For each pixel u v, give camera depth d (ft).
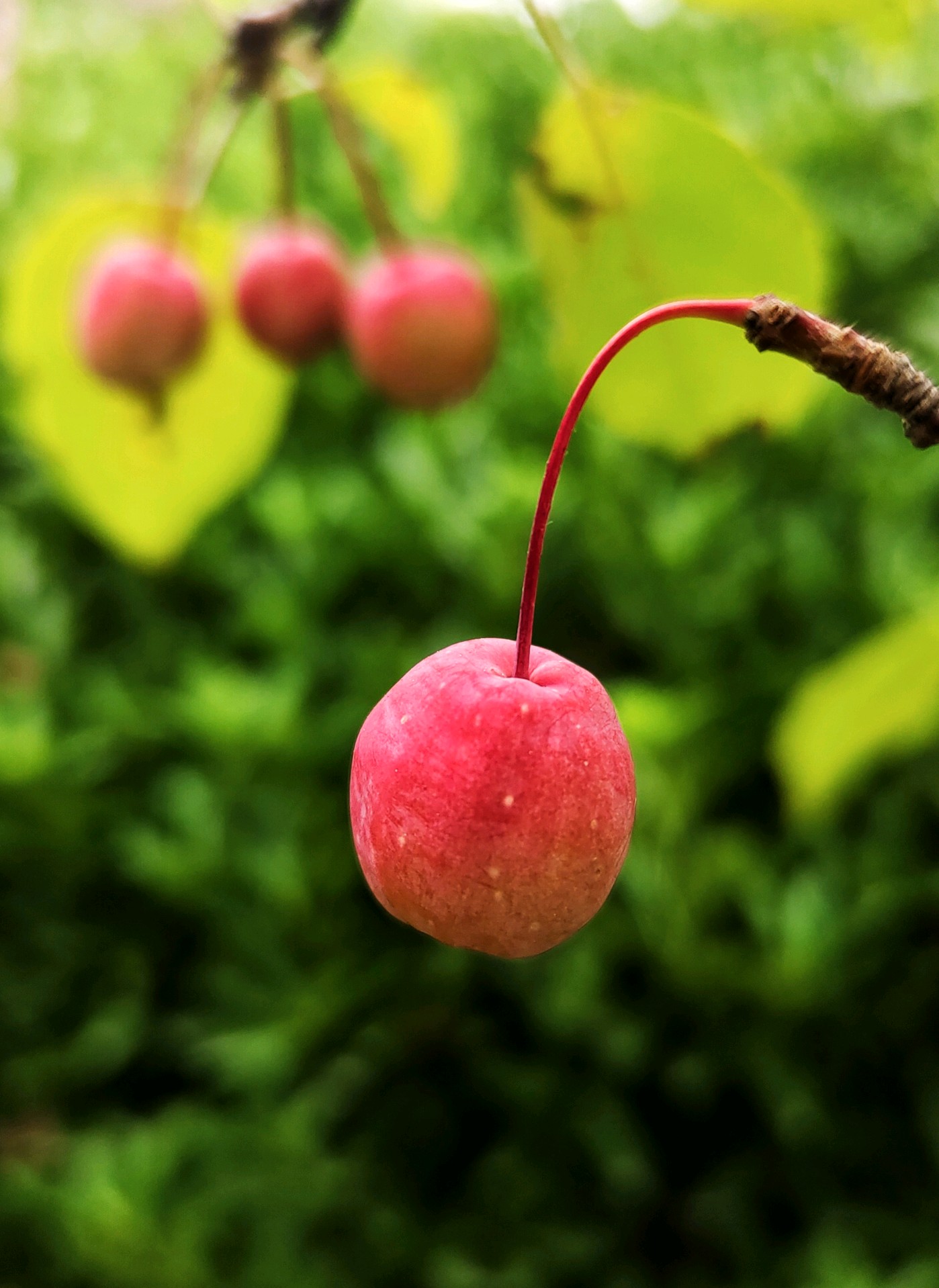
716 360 2.00
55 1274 2.35
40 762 2.35
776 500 2.39
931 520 2.42
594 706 1.60
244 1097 2.37
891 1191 2.27
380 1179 2.31
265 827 2.33
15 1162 2.37
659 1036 2.28
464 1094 2.35
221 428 2.17
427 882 1.56
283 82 2.10
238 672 2.39
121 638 2.48
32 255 2.13
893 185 2.51
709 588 2.31
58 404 2.15
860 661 1.99
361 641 2.37
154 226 2.13
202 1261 2.27
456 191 2.56
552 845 1.53
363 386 2.49
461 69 2.63
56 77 2.66
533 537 1.59
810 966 2.22
